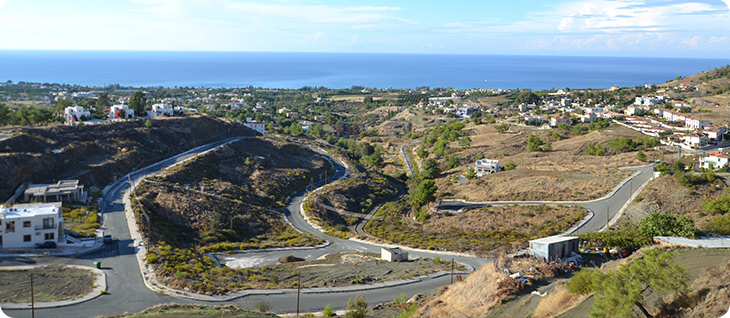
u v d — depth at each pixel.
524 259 59.62
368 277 68.69
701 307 35.50
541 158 163.62
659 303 38.03
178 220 92.81
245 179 134.25
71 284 57.81
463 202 127.06
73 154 108.31
